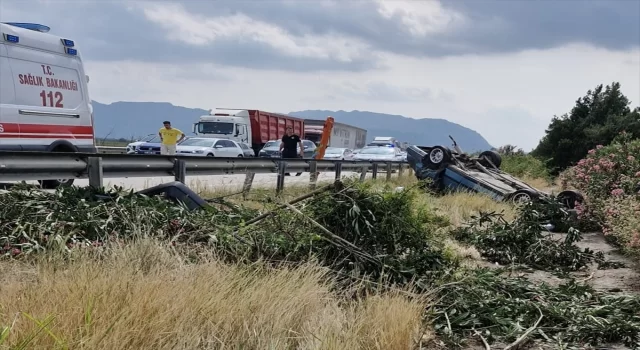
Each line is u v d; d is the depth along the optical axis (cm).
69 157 816
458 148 1570
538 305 507
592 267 776
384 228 584
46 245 491
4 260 470
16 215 541
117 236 507
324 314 420
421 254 581
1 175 727
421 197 982
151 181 1400
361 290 507
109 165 870
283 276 457
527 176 2477
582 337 461
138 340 322
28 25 1220
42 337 302
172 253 496
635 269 754
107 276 393
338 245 552
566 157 2870
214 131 3644
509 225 836
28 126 1157
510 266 728
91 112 1368
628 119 2738
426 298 500
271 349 355
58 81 1252
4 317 326
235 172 1182
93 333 313
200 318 359
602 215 1082
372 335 396
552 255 780
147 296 357
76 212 558
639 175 1057
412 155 1617
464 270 600
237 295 397
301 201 645
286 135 2112
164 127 2181
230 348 352
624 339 462
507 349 433
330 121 3653
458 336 459
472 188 1391
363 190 603
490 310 497
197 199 696
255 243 535
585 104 2980
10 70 1119
